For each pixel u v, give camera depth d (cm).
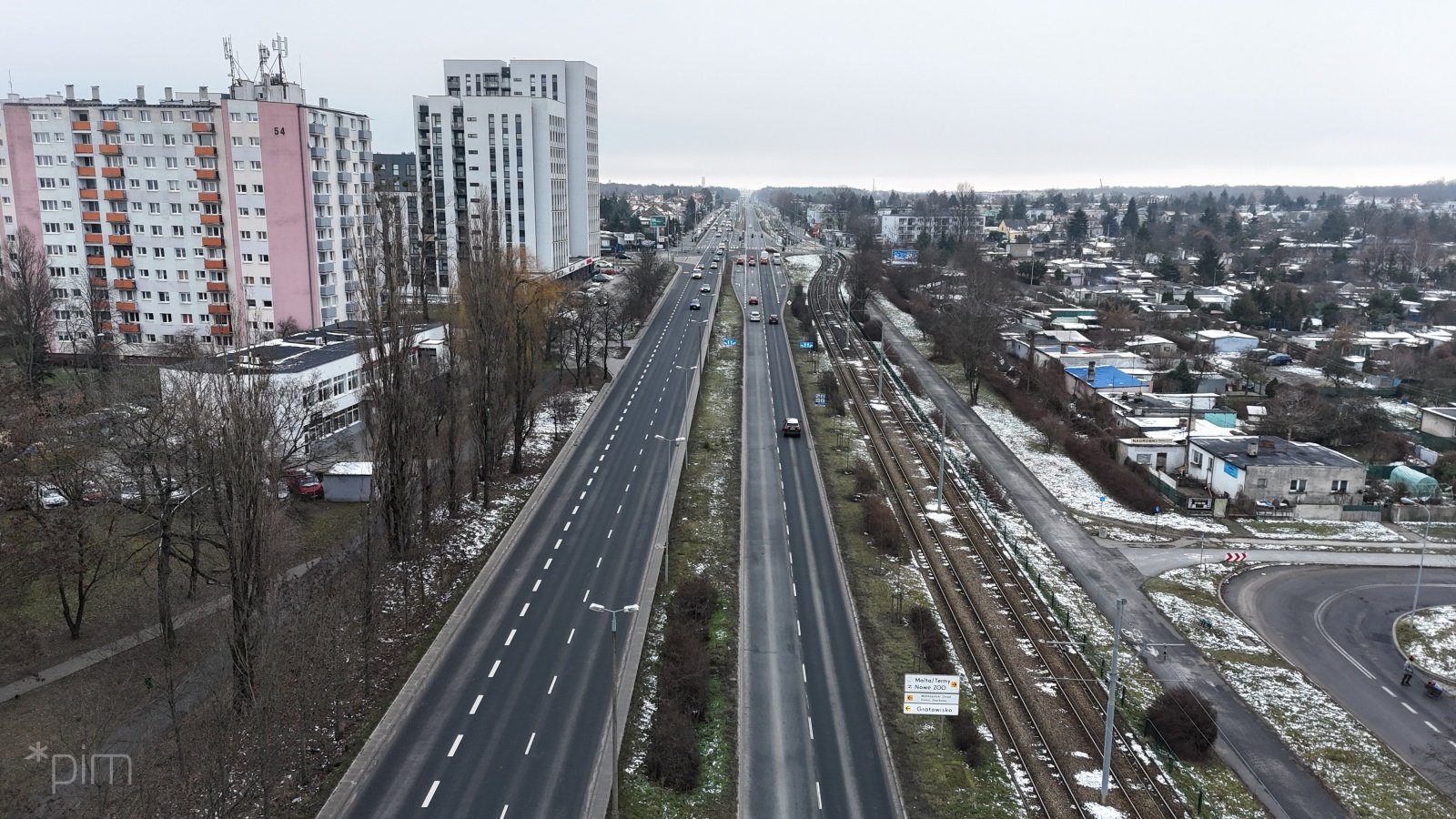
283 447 6781
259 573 4466
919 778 4641
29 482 5716
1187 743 5006
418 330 7056
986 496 9144
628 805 4269
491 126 17300
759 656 5753
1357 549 8212
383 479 6334
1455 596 7288
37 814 3825
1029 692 5541
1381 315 19312
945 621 6397
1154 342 15500
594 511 7988
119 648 5266
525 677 5300
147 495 5762
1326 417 11231
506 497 8212
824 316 18538
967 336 12875
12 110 11581
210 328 11812
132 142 11512
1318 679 6006
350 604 5731
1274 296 19900
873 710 5228
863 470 9362
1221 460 9369
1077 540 8188
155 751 4319
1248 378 13525
